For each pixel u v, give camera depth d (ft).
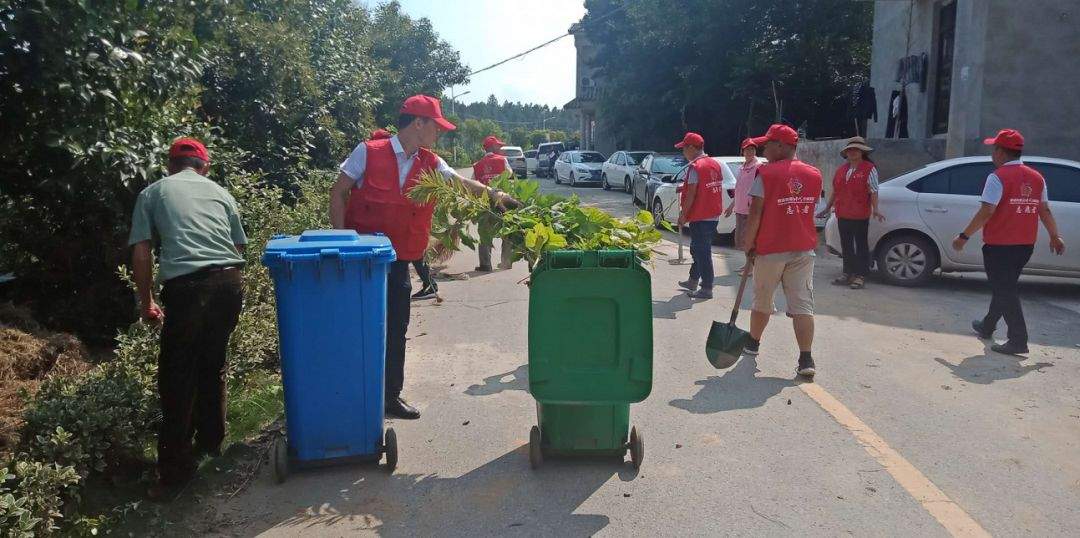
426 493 13.53
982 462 14.80
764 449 15.37
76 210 19.17
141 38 17.48
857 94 61.41
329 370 13.39
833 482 13.94
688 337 23.58
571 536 12.14
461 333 24.13
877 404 17.89
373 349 13.56
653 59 92.58
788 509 12.97
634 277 12.71
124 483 13.26
